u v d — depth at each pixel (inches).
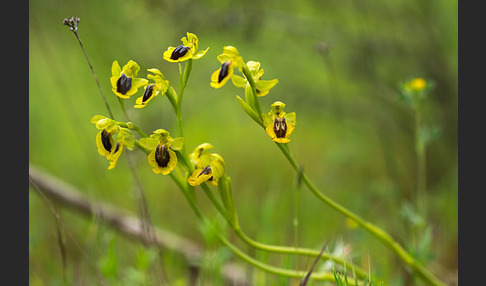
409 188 40.4
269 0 41.8
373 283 27.7
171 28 42.9
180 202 43.1
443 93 40.8
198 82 44.4
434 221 36.3
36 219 37.3
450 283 33.0
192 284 33.7
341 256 29.0
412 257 29.3
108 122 26.2
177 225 39.5
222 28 39.3
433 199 37.6
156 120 40.3
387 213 37.0
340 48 44.3
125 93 26.2
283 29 41.3
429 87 32.0
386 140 43.6
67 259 34.2
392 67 43.0
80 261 33.7
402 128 42.5
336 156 41.8
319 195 27.7
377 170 44.4
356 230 33.9
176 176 27.5
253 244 27.3
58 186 36.3
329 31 41.5
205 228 29.4
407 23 41.3
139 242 33.8
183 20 40.1
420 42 40.7
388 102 42.3
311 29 41.6
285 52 45.0
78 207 36.0
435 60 40.5
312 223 36.9
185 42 26.6
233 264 33.9
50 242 36.1
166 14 41.9
